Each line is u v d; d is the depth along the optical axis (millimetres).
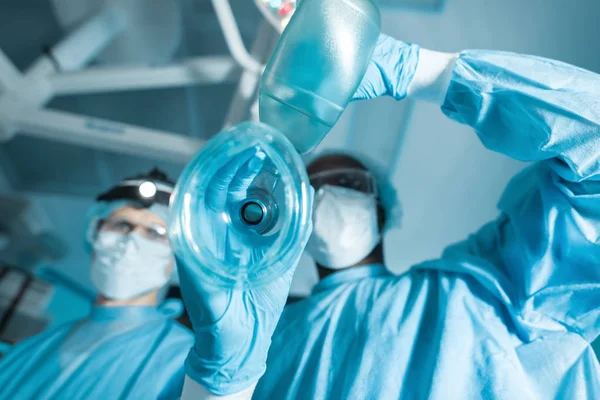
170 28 1946
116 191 1420
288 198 621
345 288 1099
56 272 2490
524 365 895
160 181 1452
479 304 958
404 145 1853
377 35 711
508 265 994
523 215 966
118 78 1632
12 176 2459
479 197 1877
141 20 1919
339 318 1026
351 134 1878
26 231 2334
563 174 836
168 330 1320
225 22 1392
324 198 1184
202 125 2271
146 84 1626
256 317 757
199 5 1984
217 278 652
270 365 998
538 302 923
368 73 871
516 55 888
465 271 998
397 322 966
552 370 883
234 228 695
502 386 834
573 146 779
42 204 2490
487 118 871
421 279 1057
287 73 662
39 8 2020
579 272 878
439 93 894
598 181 821
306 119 675
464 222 1947
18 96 1551
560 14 1492
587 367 889
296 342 1012
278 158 625
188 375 774
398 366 903
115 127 1514
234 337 729
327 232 1152
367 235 1176
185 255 653
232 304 727
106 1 1853
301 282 2289
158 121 2281
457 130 1783
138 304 1379
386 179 1308
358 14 679
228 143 638
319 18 670
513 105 840
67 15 1928
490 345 890
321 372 935
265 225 690
